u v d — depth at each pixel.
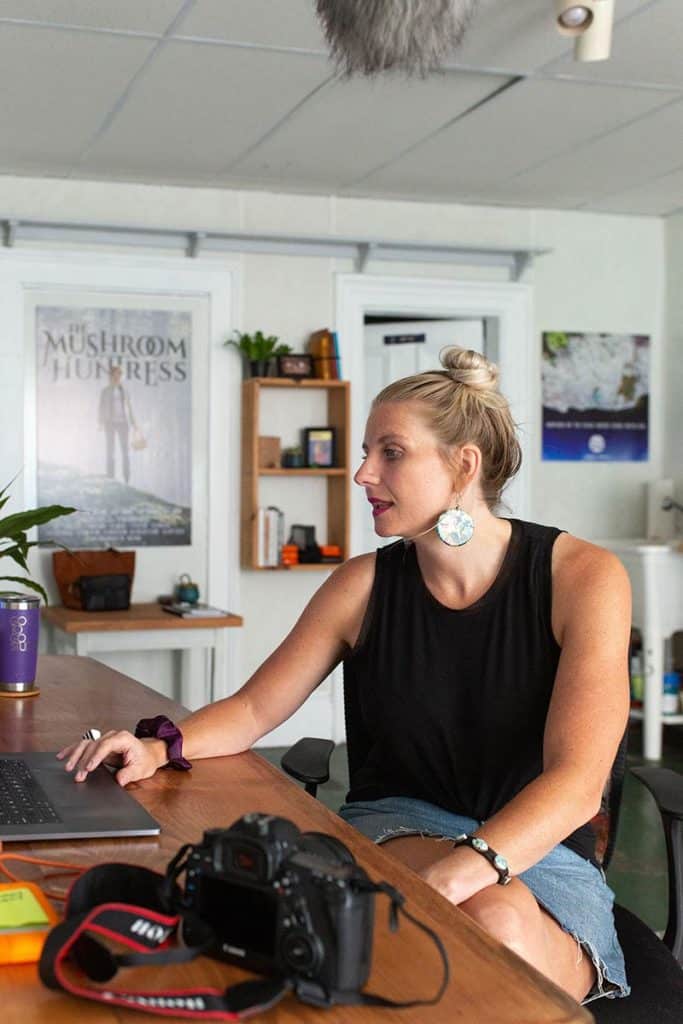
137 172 5.19
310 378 5.52
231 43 3.62
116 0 3.29
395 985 1.01
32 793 1.59
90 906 1.08
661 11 3.39
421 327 6.08
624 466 6.23
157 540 5.50
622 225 6.18
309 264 5.68
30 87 4.03
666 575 5.45
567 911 1.60
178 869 1.09
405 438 1.76
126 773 1.70
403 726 1.83
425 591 1.84
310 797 1.63
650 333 6.25
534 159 5.00
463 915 1.19
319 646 1.93
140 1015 0.93
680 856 1.82
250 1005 0.93
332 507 5.68
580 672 1.66
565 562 1.77
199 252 5.50
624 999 1.61
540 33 3.53
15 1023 0.91
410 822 1.80
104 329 5.40
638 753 5.57
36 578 5.32
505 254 5.97
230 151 4.85
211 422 5.55
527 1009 0.96
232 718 1.90
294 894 0.96
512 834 1.46
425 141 4.71
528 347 6.00
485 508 1.81
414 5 1.67
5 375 5.24
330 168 5.13
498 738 1.78
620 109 4.29
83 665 2.84
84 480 5.39
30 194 5.25
